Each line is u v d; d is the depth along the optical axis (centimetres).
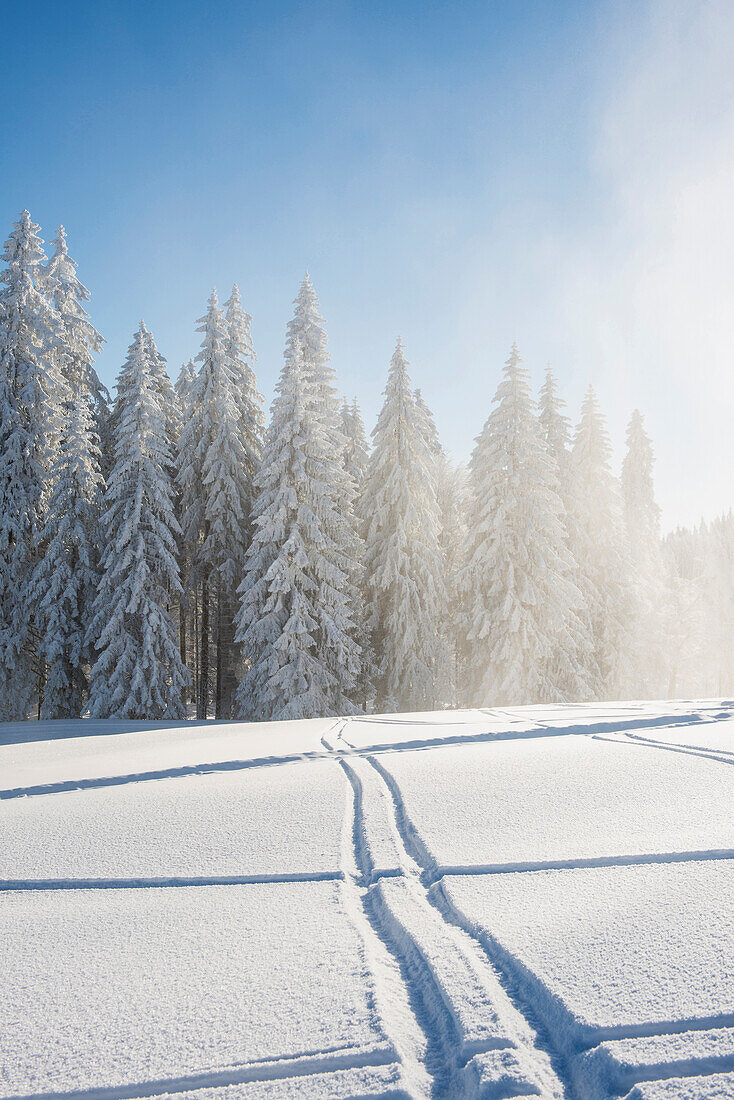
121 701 1802
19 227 2084
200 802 480
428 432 2948
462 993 207
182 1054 186
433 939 245
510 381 2189
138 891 316
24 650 1972
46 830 427
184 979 228
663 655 2738
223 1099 168
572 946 229
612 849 327
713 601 4534
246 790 512
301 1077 175
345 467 2638
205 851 368
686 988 198
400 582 2169
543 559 2077
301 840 378
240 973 230
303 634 1809
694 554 6347
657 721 820
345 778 538
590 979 207
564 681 2169
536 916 255
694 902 258
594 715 929
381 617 2267
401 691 2131
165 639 1880
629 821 375
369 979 222
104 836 406
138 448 1933
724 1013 185
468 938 246
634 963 215
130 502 1914
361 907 288
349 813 429
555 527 2089
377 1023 195
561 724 819
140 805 484
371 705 2347
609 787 452
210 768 679
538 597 2052
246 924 272
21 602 1902
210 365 2245
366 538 2389
